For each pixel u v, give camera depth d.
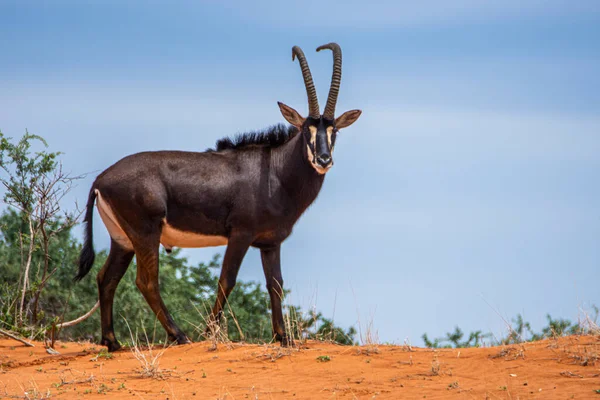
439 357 35.31
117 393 31.27
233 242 42.91
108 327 42.84
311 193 44.31
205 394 30.58
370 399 28.86
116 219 42.12
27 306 53.59
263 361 36.00
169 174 42.47
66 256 68.56
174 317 67.12
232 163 43.66
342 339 55.31
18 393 31.56
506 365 32.91
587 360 32.31
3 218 71.06
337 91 44.22
